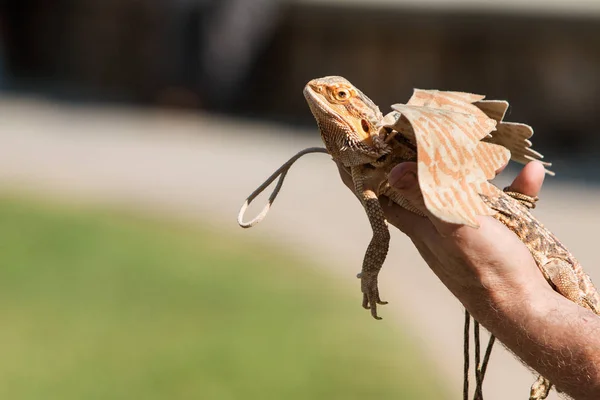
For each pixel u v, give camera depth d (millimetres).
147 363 12117
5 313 13914
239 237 18438
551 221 19391
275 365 11844
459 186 3639
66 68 41219
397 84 34875
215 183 23359
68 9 40875
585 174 26719
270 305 14398
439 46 34094
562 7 31969
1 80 39969
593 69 32438
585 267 15383
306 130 33656
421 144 3658
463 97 4523
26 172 23797
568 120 32656
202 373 11617
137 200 21422
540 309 4258
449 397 10695
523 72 33125
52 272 15938
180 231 18844
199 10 37594
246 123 34750
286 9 35844
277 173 5062
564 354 4160
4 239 17766
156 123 33188
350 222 19656
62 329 13250
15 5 41000
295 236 18547
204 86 38094
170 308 14242
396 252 16969
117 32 39906
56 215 19797
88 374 11539
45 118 32438
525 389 10750
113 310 14156
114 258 16891
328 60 36219
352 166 4770
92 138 29125
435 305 14117
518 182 5176
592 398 4105
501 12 32438
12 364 11977
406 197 4230
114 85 40094
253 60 37656
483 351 12172
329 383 11266
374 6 34094
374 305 4809
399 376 11258
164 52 38781
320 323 13430
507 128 4656
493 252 4293
